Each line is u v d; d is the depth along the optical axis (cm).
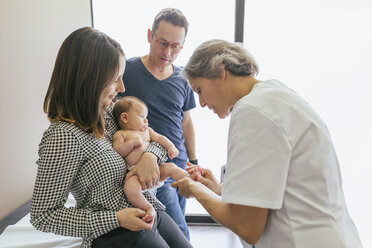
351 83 210
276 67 216
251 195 75
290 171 80
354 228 95
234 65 89
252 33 213
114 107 130
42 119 191
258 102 79
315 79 214
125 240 102
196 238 229
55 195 93
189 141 200
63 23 188
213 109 101
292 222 81
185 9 211
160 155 122
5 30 157
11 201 173
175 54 163
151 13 212
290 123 77
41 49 181
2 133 162
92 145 99
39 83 184
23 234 141
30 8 170
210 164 252
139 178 111
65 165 92
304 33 209
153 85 168
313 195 80
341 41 205
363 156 219
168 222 126
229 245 221
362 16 199
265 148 75
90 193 102
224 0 209
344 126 218
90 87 96
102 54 96
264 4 207
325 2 201
